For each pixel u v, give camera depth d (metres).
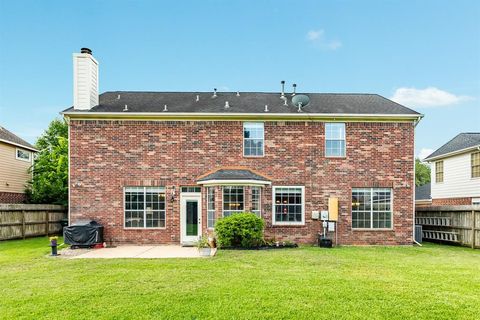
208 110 16.19
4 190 23.00
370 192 16.03
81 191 15.62
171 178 15.83
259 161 15.94
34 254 12.85
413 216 15.98
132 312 6.38
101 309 6.53
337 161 16.02
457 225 16.16
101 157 15.73
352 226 15.86
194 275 9.09
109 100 17.53
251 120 16.00
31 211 19.00
